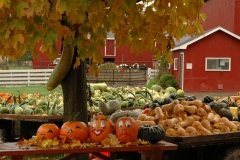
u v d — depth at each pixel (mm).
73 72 5523
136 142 4590
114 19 4008
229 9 29469
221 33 25688
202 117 6027
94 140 4598
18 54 4262
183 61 25734
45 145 4383
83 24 4211
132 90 12578
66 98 5578
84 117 5621
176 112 6008
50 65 37688
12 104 9445
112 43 40938
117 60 41031
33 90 25344
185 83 25719
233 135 5684
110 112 8531
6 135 9336
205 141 5410
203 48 25734
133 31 4703
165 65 26641
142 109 7930
